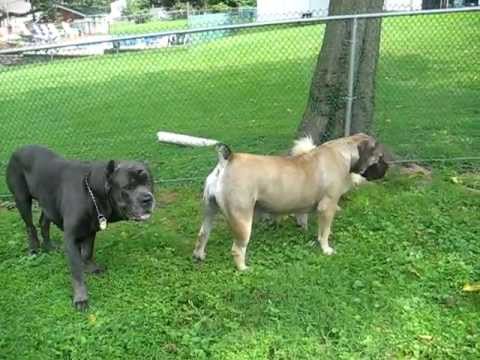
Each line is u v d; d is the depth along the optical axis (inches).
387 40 617.3
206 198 186.5
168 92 516.7
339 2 262.2
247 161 180.9
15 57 563.2
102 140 371.9
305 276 179.6
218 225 223.1
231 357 145.0
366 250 196.1
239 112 422.3
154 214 237.5
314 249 200.5
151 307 167.9
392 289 171.9
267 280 178.9
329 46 263.4
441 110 378.3
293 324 156.9
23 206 200.1
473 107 382.9
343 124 267.6
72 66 650.8
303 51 646.5
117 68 649.6
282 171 183.9
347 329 153.3
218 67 612.1
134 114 445.1
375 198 236.7
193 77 574.2
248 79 542.0
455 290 170.9
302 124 277.4
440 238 202.4
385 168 206.1
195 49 677.9
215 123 394.3
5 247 215.8
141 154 326.6
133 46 793.6
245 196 178.7
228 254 199.2
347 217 221.8
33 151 190.7
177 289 176.7
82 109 478.9
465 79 462.6
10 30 1505.9
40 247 211.2
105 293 177.0
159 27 1358.3
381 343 147.3
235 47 694.5
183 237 215.3
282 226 219.8
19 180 195.9
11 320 165.0
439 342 147.2
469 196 235.8
